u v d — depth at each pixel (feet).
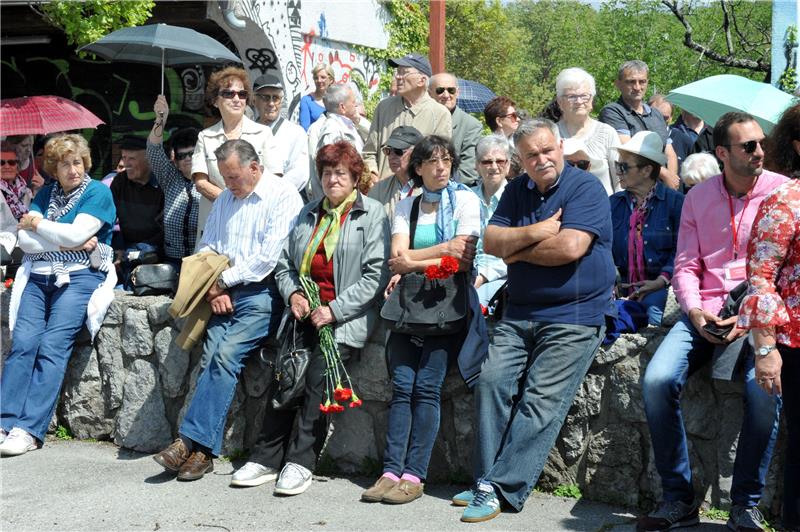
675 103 15.76
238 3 24.00
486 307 15.03
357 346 14.11
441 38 19.66
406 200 14.06
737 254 12.16
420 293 13.17
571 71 15.98
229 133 16.94
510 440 12.50
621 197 14.28
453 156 13.91
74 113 21.84
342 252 14.08
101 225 16.55
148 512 12.88
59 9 22.80
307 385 13.94
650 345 12.66
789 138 10.80
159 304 15.85
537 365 12.59
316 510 12.85
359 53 26.30
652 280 13.73
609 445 12.94
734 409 12.23
